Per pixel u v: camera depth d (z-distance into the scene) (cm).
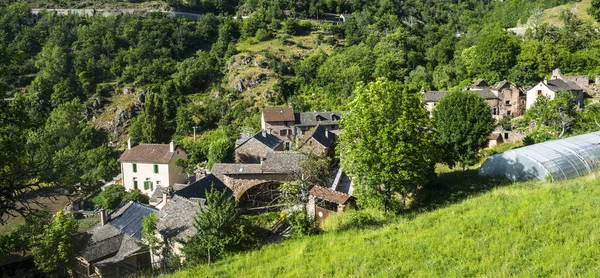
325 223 2403
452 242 1391
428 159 2192
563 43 7400
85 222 3875
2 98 1319
